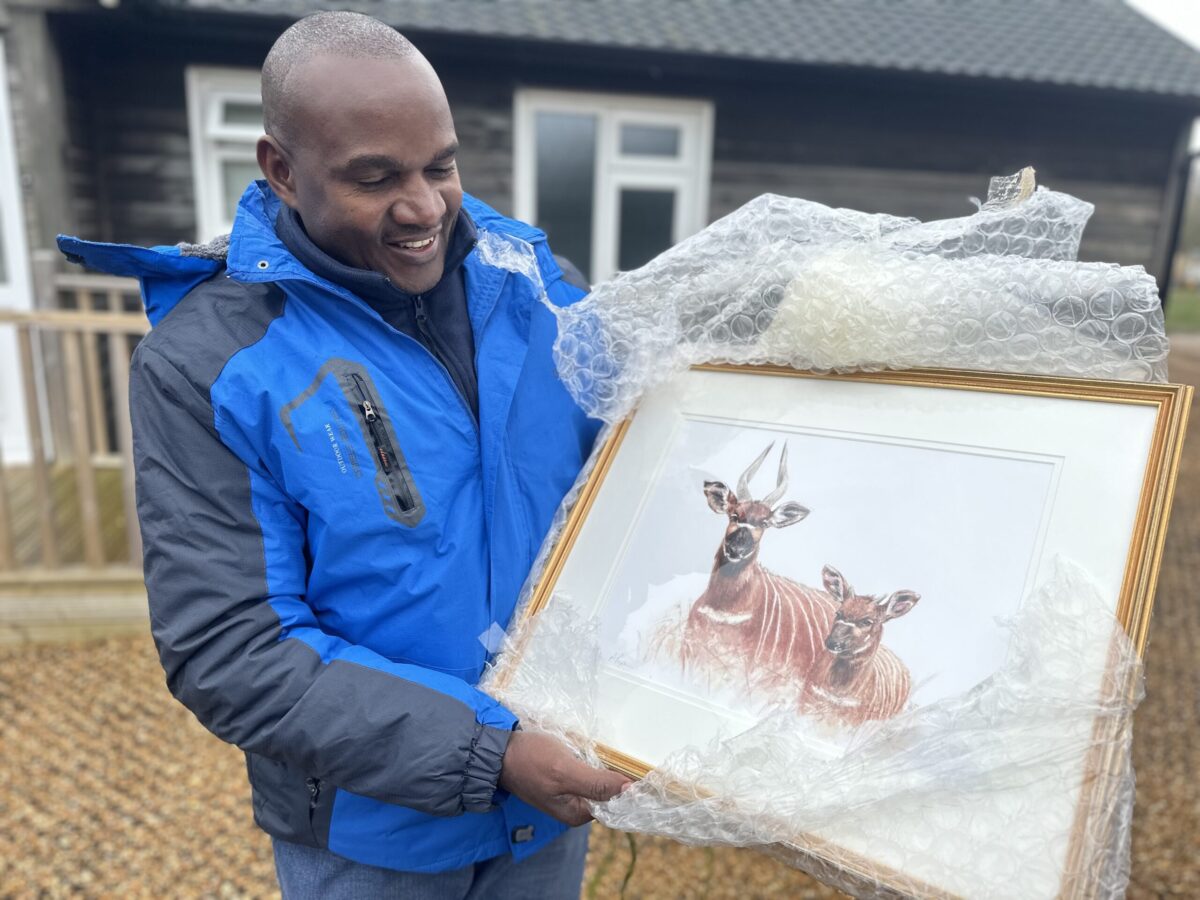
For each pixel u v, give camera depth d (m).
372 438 1.00
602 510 1.14
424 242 1.00
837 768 0.83
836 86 6.12
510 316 1.16
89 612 3.41
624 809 0.90
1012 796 0.77
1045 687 0.78
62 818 2.46
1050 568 0.84
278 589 0.96
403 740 0.92
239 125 5.41
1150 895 2.24
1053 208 0.98
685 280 1.16
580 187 6.11
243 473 0.96
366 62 0.91
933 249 1.04
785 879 2.26
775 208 1.12
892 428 1.00
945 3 7.56
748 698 0.95
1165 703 3.33
